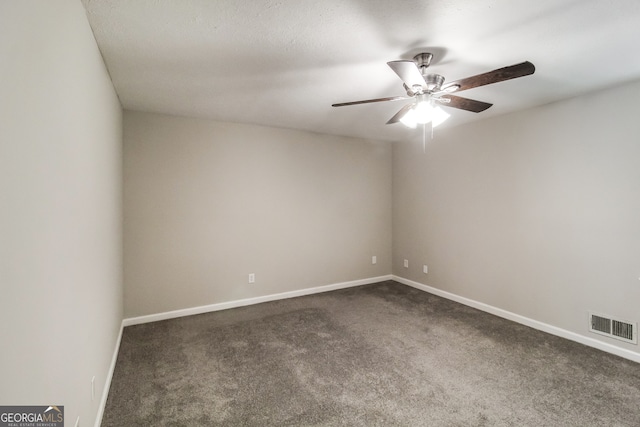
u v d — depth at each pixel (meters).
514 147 3.30
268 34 1.78
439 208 4.22
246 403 1.99
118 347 2.71
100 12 1.55
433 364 2.46
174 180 3.44
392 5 1.51
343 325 3.24
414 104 2.32
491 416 1.86
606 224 2.62
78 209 1.41
